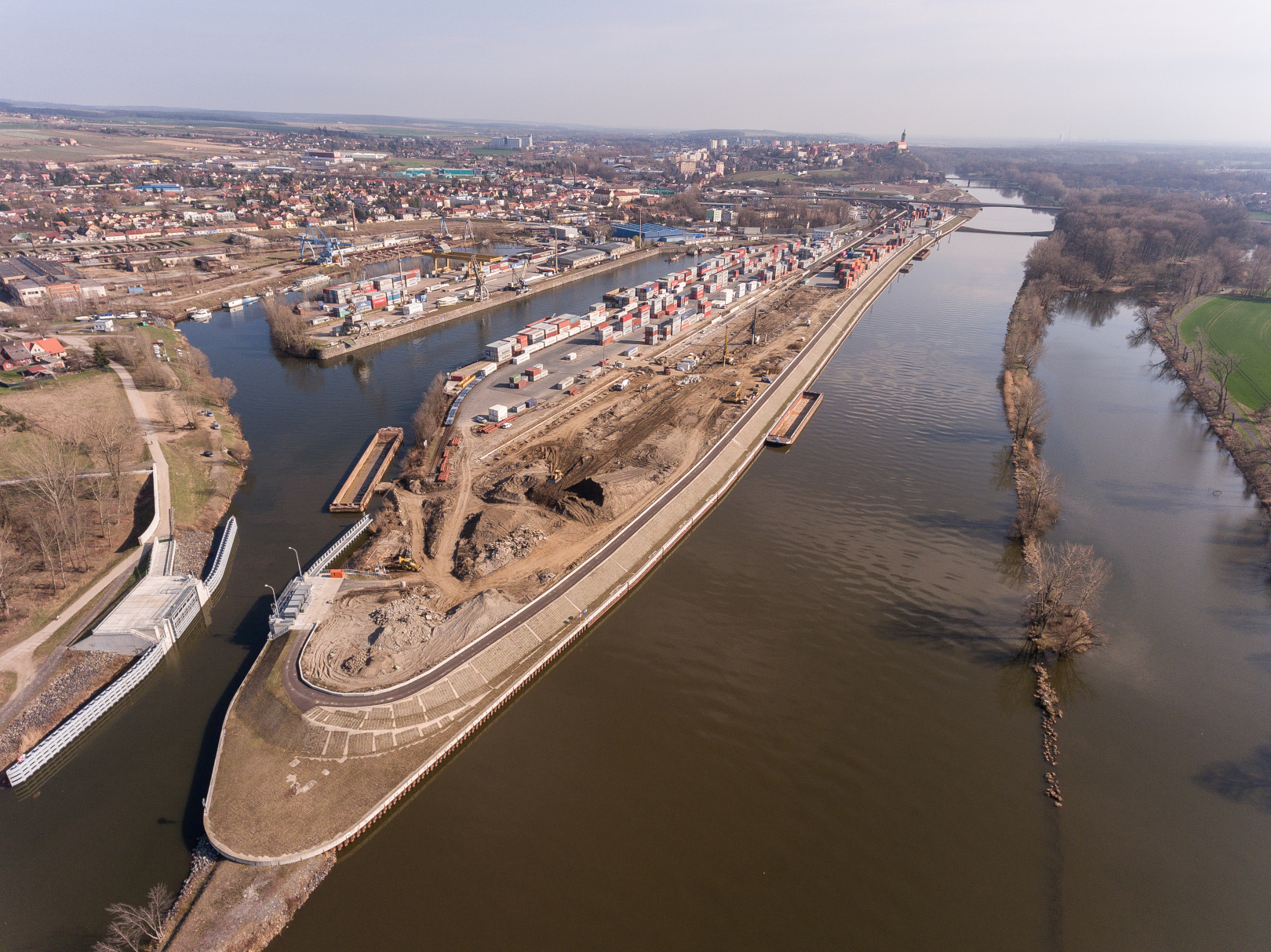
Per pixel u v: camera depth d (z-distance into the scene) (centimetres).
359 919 5450
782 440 14088
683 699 7744
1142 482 12700
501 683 7669
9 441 11825
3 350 15938
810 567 10150
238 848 5822
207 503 11144
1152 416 15688
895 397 16875
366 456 13025
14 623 8131
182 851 5953
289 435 14050
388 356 19275
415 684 7406
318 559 9850
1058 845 6194
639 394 15938
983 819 6425
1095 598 9306
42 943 5253
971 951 5347
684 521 11044
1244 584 9831
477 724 7231
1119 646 8644
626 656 8350
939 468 13250
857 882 5831
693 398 15688
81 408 13638
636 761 6950
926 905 5672
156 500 10325
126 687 7556
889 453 13862
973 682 8044
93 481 10812
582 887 5734
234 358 18825
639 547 10188
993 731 7394
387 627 8100
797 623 8981
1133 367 18988
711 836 6194
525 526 10300
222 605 9031
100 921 5406
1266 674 8262
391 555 9806
